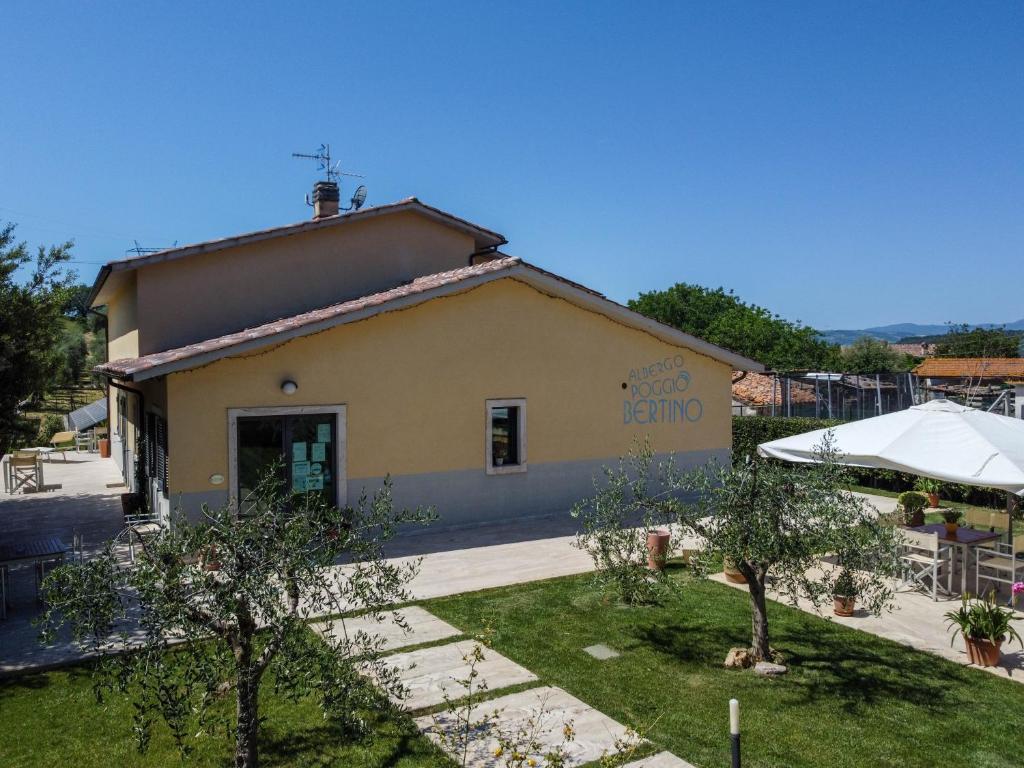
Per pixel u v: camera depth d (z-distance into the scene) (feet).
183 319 50.06
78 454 91.86
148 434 50.55
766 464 26.68
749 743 21.26
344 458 44.39
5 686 25.00
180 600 16.55
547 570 38.96
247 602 16.83
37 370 42.91
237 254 51.78
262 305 52.54
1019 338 216.33
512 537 46.19
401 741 21.29
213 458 40.73
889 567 25.95
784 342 179.22
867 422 39.22
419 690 24.59
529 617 31.78
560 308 52.24
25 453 69.10
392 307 44.21
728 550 25.22
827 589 26.84
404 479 46.47
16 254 42.70
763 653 26.73
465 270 51.39
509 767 18.47
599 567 32.94
